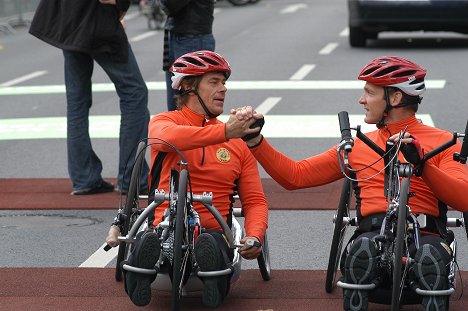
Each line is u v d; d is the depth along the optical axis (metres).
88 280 7.69
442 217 6.69
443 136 6.71
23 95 18.89
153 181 7.11
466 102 16.39
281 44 26.20
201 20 11.00
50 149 13.71
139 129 10.68
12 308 6.99
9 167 12.58
